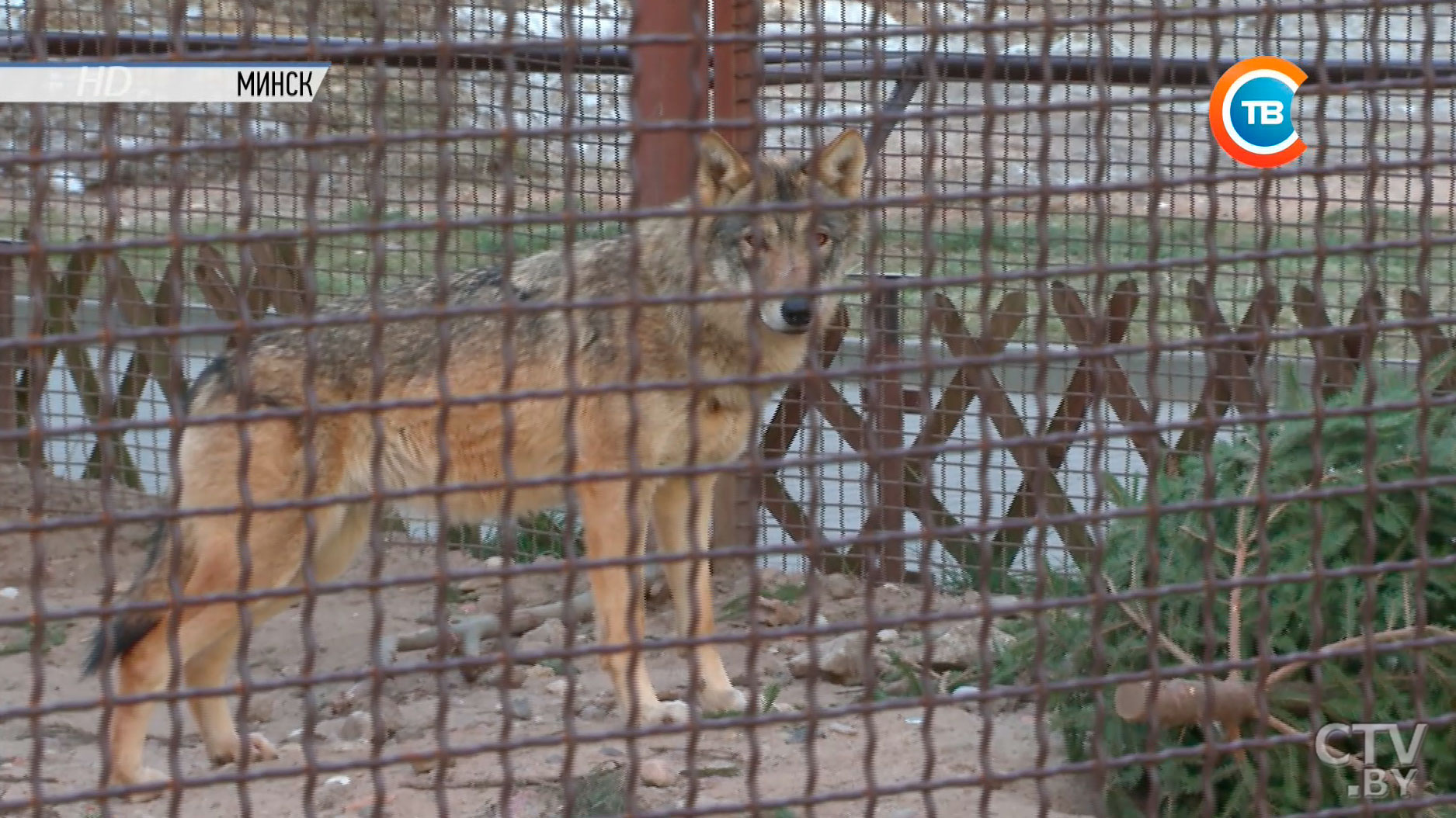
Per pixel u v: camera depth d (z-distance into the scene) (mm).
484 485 4277
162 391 13023
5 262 12945
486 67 10930
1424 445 5062
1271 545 7059
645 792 7254
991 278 4527
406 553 12195
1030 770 4859
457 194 12438
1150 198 4660
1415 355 12461
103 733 4191
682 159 10156
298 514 8109
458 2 11352
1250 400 11102
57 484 12914
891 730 8344
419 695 9180
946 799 7324
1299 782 6824
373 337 4156
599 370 8586
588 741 4430
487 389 8695
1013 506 11297
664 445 8680
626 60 10812
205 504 8023
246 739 4250
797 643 10125
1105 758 4926
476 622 10008
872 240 4418
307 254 4078
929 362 4512
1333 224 11828
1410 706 6816
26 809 4957
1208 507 4871
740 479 11469
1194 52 9781
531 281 8875
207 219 12508
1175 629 7242
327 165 12375
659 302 4297
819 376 4418
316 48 3943
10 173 12336
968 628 9781
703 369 8750
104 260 3961
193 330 4035
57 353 13008
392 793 7281
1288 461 7207
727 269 8578
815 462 4457
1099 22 4469
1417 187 14820
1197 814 7207
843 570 11539
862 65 10633
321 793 7418
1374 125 4805
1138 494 7820
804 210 4320
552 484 4344
